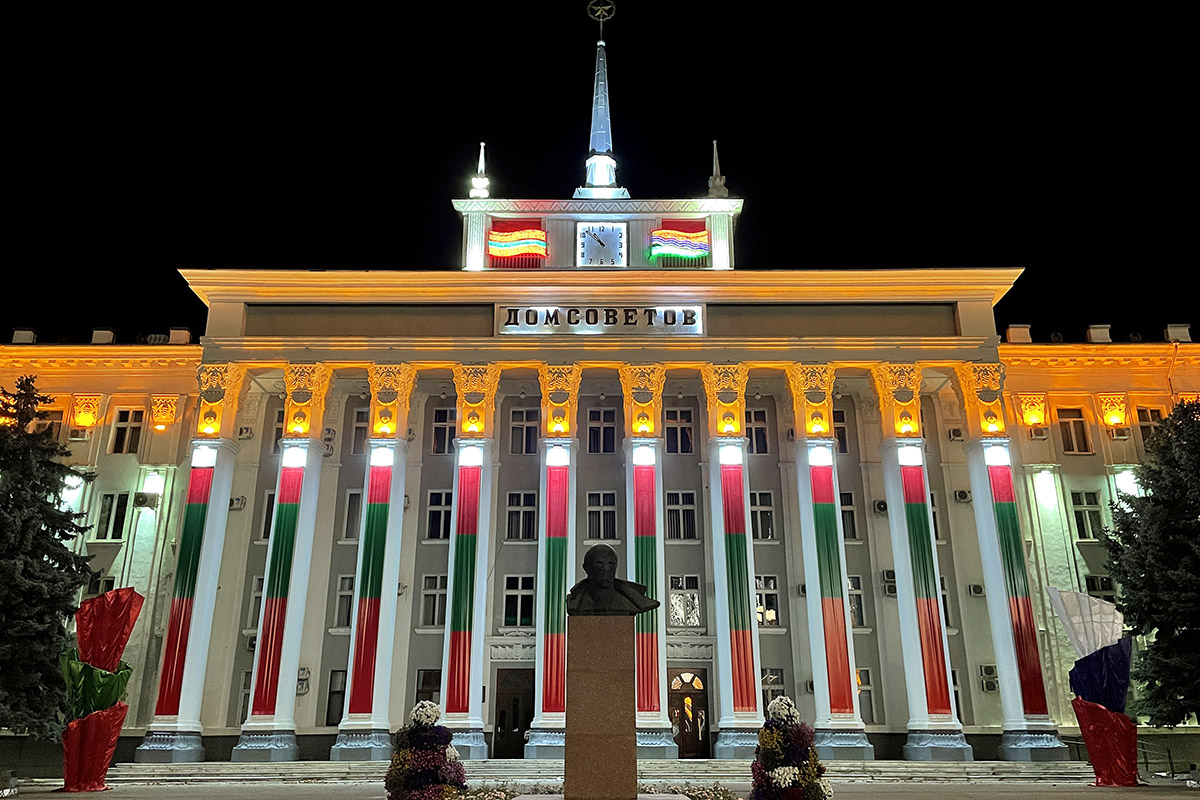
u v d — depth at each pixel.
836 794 20.23
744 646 29.52
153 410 34.72
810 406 32.03
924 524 30.91
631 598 12.73
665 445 35.50
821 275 33.22
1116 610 22.94
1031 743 28.28
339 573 33.56
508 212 35.12
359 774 26.09
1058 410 35.62
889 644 32.53
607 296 33.25
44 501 28.89
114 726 21.06
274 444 34.97
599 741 12.16
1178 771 28.75
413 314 33.34
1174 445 28.03
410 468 34.62
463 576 30.19
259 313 33.44
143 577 32.69
